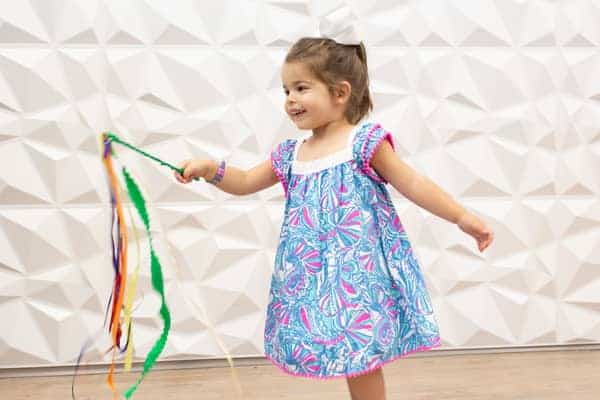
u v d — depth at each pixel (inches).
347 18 63.6
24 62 85.1
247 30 89.0
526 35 93.3
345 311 57.4
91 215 88.2
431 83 92.3
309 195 60.7
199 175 64.3
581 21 94.0
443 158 93.4
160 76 88.0
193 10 88.3
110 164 53.7
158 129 88.3
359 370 56.5
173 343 90.0
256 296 91.9
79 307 89.0
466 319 94.4
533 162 94.5
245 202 91.4
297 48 61.8
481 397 78.2
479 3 92.4
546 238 95.4
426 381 84.0
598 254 96.0
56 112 86.4
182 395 80.1
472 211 94.1
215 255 90.7
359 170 60.4
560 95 94.3
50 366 88.7
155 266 54.6
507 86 93.3
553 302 96.0
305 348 57.6
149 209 88.8
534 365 90.1
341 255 58.4
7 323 87.7
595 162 95.4
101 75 87.0
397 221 61.7
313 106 60.6
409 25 91.4
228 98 89.7
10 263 87.1
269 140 90.8
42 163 86.6
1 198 86.5
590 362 91.3
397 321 59.4
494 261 94.9
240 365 91.8
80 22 85.8
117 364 89.5
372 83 91.4
